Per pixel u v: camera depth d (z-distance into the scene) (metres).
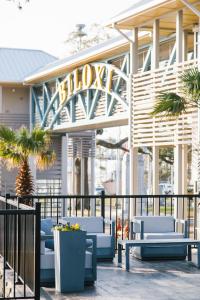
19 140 23.88
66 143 32.66
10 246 9.98
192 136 15.80
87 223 12.23
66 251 9.10
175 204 16.48
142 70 21.23
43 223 10.71
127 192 32.34
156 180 17.66
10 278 9.42
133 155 18.72
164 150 40.00
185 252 11.88
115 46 21.59
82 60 24.59
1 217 10.92
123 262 11.55
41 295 8.88
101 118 24.47
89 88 24.89
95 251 9.57
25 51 33.72
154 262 11.58
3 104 32.06
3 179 31.80
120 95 22.98
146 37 19.80
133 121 18.75
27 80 30.44
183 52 17.56
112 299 8.62
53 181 32.56
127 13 17.14
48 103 30.11
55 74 28.45
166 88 17.03
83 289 9.15
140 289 9.23
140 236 12.05
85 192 35.84
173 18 17.22
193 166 16.19
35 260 7.93
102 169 56.28
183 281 9.81
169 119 16.59
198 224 14.90
